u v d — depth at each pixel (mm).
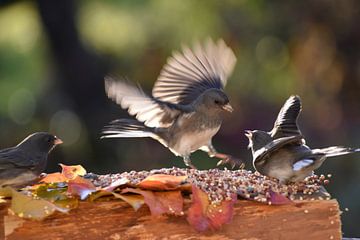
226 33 15812
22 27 16781
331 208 6418
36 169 7262
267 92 16141
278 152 6711
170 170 7129
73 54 16781
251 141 7039
